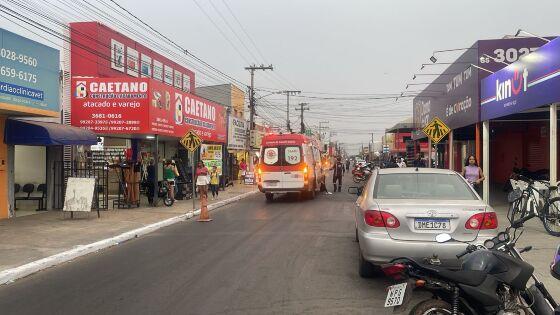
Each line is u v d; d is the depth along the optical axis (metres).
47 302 6.61
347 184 34.09
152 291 6.98
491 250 4.67
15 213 16.12
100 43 24.73
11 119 15.02
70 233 12.15
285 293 6.73
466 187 7.15
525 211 12.45
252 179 32.78
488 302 4.29
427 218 6.43
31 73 14.30
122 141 24.25
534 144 25.88
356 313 5.86
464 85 20.64
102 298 6.72
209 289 7.00
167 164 19.78
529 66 13.42
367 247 6.63
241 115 48.69
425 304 4.40
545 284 6.86
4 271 8.07
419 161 28.06
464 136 29.86
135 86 18.52
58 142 15.21
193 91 41.19
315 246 10.16
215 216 16.22
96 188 15.63
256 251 9.73
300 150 21.23
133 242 11.41
